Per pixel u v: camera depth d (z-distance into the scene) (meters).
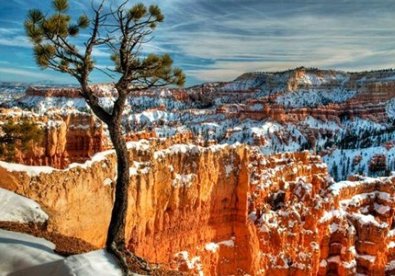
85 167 35.75
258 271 58.75
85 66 19.09
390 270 79.44
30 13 18.72
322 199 78.12
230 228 58.28
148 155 47.22
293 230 66.38
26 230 21.98
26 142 35.56
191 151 53.22
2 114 46.84
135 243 45.22
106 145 58.66
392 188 93.94
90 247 21.55
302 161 90.00
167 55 19.86
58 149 50.22
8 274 16.84
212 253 55.34
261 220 62.81
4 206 24.00
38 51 18.92
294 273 63.12
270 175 71.75
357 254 78.56
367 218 80.50
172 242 51.00
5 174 28.73
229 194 57.72
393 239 84.44
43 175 30.94
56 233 23.16
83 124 55.28
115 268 17.47
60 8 18.86
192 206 52.94
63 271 16.64
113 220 19.02
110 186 38.81
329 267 74.12
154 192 47.44
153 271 20.25
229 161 58.03
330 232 75.12
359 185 91.94
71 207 33.47
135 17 18.94
